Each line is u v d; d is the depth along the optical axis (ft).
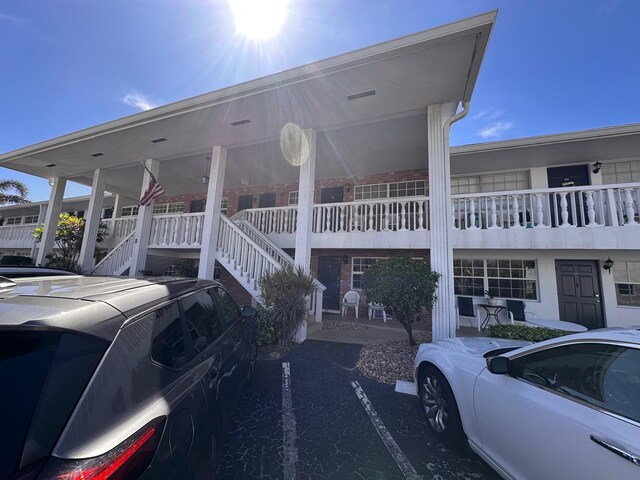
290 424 10.34
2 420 3.48
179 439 5.06
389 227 31.37
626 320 24.29
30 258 40.27
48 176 37.27
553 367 6.74
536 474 6.15
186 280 9.23
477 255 29.27
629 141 23.73
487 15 13.16
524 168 29.89
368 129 23.59
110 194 51.78
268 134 24.40
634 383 5.43
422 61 15.44
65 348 4.11
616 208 21.49
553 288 26.43
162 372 5.50
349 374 15.24
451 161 28.55
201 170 35.32
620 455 4.70
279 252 28.91
